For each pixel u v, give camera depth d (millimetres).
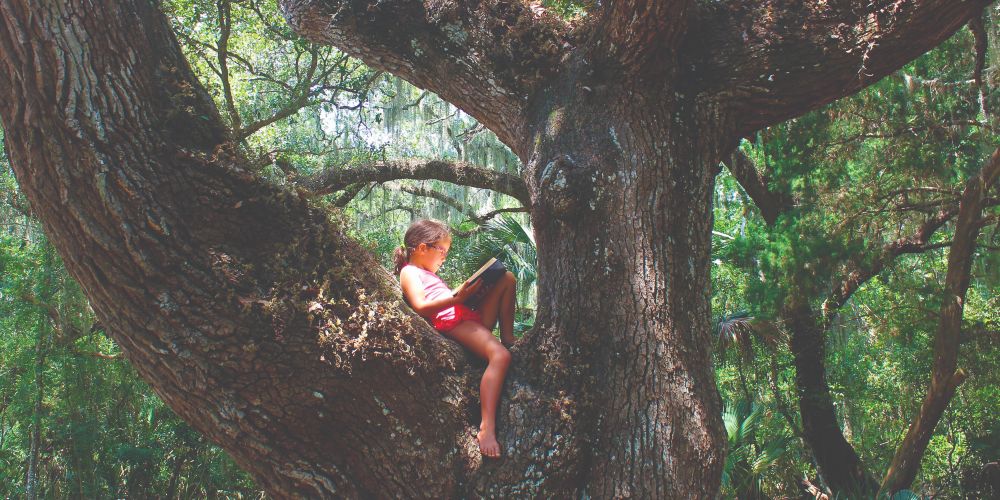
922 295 10055
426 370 3307
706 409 3531
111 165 2879
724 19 4031
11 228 10727
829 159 9812
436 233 3906
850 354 13336
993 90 9203
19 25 2811
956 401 12250
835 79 3926
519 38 4219
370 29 4555
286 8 4887
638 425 3389
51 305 9680
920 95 9453
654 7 3533
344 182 9039
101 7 2918
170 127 3064
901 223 10820
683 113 3936
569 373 3467
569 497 3291
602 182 3689
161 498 11219
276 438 3053
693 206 3877
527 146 4078
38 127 2865
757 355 11562
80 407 10031
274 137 11586
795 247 9438
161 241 2922
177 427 10977
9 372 10016
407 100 13219
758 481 10039
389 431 3170
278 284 3080
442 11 4395
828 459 10961
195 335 2938
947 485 11750
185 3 9516
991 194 9680
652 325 3529
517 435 3311
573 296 3605
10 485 10719
